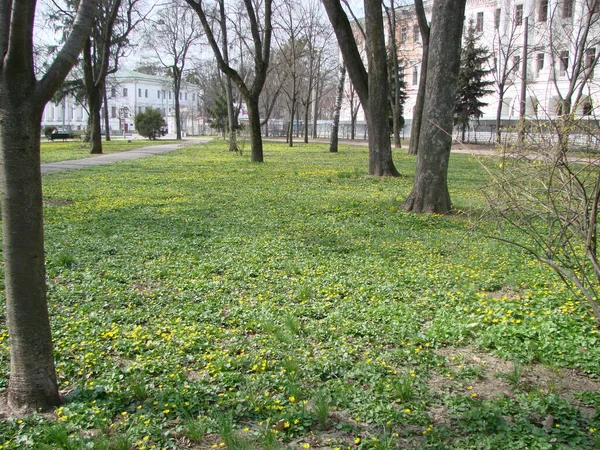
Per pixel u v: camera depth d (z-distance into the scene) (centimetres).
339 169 2492
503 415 416
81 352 527
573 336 552
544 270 791
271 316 619
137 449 378
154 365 495
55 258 858
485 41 5209
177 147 4597
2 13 385
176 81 6581
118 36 3994
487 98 5694
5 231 407
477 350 545
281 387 454
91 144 3578
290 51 5156
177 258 885
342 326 589
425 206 1319
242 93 2864
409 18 4831
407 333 572
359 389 455
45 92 401
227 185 1861
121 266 840
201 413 422
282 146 4991
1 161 398
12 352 425
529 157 466
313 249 942
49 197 1524
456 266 836
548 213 470
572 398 445
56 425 391
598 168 417
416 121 3256
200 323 608
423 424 406
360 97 2105
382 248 952
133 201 1473
